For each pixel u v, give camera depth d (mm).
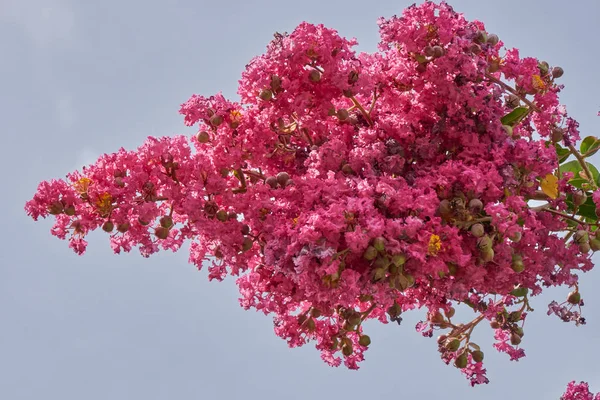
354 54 4910
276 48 4820
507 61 5238
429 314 5914
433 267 4477
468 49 4953
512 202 4711
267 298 5055
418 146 5043
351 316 5250
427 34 4934
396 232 4375
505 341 5980
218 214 4820
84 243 4953
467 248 4664
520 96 5246
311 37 4840
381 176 4797
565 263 5031
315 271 4332
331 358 5559
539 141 5070
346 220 4391
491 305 5574
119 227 4816
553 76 5266
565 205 5152
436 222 4480
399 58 5074
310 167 5020
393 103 5164
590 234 5113
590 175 5457
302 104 4883
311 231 4273
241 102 5125
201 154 4848
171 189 4746
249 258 4973
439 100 5070
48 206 4691
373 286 4469
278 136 5133
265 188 4840
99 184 4746
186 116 4992
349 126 5176
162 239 5113
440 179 4695
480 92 4945
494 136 4961
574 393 6246
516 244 4910
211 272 5215
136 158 4789
